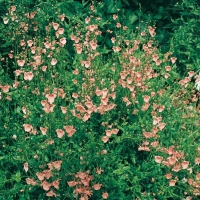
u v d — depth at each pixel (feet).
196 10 4.08
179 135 3.04
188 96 3.42
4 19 3.44
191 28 4.05
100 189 2.73
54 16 3.69
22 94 3.01
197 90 3.69
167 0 4.48
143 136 2.95
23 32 3.49
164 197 2.76
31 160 2.68
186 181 2.83
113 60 3.70
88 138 2.83
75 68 3.40
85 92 3.05
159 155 2.91
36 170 2.67
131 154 2.97
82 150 2.75
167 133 3.08
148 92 3.28
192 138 3.08
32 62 3.15
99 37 3.91
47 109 2.70
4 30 3.51
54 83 3.10
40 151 2.72
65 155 2.67
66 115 2.82
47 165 2.72
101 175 2.71
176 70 3.95
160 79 3.44
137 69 3.30
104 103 2.87
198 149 2.91
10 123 2.95
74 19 3.70
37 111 3.00
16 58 3.41
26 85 3.08
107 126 2.92
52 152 2.74
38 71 3.15
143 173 2.81
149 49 3.44
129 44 3.69
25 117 2.85
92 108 2.83
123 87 3.12
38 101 3.05
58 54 3.37
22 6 3.62
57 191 2.68
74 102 3.08
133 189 2.77
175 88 3.52
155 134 2.88
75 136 2.84
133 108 3.14
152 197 2.74
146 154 3.03
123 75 3.08
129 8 4.45
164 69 3.51
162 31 4.29
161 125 2.90
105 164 2.73
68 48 3.74
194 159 2.90
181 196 2.80
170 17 4.44
